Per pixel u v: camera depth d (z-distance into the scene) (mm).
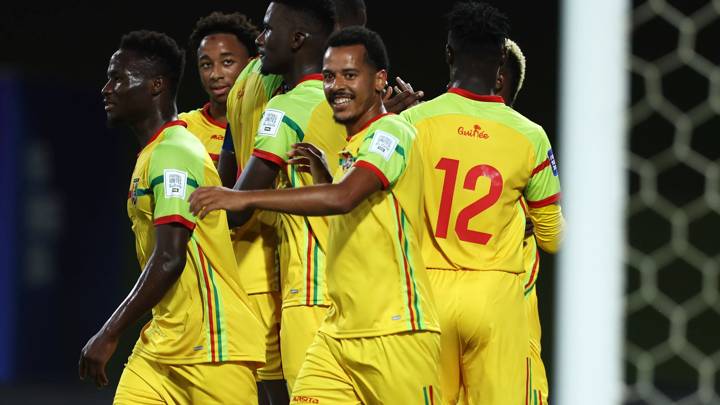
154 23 36812
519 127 14891
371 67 13398
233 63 19109
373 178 12750
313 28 15945
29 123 38562
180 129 14781
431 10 34562
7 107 38250
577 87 10266
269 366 17219
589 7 10203
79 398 34250
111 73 14867
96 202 40156
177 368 14250
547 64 34219
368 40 13398
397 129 13102
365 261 13148
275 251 16984
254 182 15539
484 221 14672
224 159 18094
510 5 33969
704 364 33562
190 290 14188
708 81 32219
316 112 15594
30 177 38750
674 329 33906
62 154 39344
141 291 13656
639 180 33812
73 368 40125
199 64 19391
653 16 30359
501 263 14773
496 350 14680
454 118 14797
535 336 16953
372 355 13164
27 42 38219
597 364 10320
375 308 13148
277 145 15492
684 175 33906
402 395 13211
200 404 14406
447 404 15172
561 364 10398
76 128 39438
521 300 15031
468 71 14992
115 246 40281
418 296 13250
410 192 13258
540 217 15531
